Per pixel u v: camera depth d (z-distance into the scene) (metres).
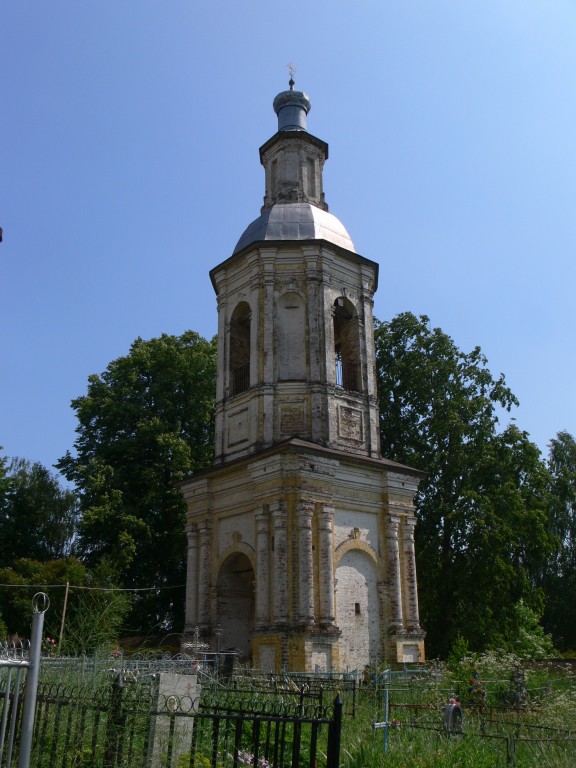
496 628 32.72
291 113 31.77
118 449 37.59
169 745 8.12
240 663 23.92
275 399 25.66
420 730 12.99
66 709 9.29
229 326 28.47
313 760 6.59
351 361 27.72
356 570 24.62
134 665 16.50
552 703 16.61
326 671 21.47
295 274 26.98
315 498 23.66
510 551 34.03
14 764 8.05
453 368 37.28
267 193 31.08
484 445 34.69
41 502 40.19
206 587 26.19
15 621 30.12
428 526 34.53
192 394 40.06
